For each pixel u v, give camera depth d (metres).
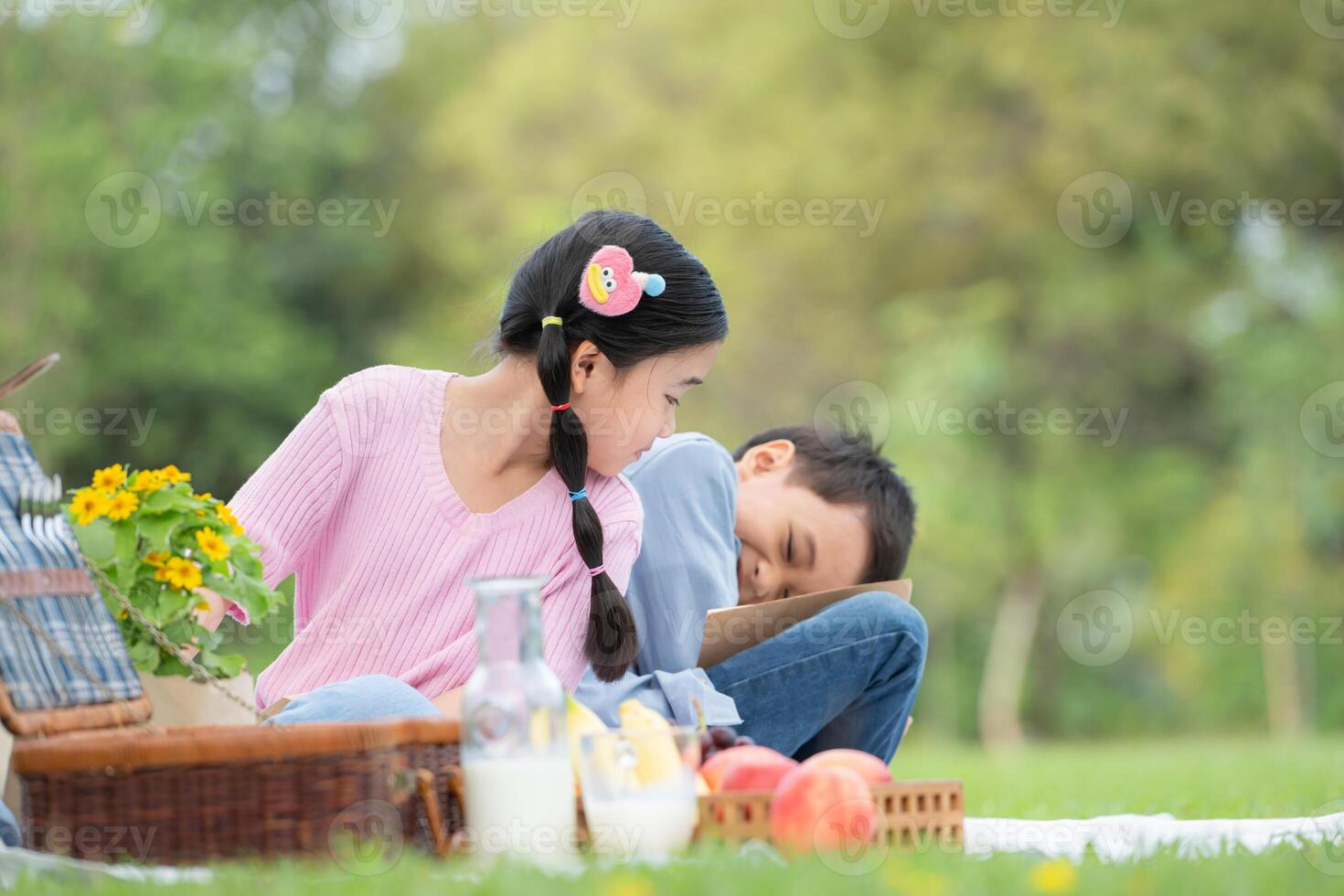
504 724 1.71
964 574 13.98
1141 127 13.27
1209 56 13.54
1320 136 13.55
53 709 1.76
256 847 1.64
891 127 13.93
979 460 13.70
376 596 2.43
